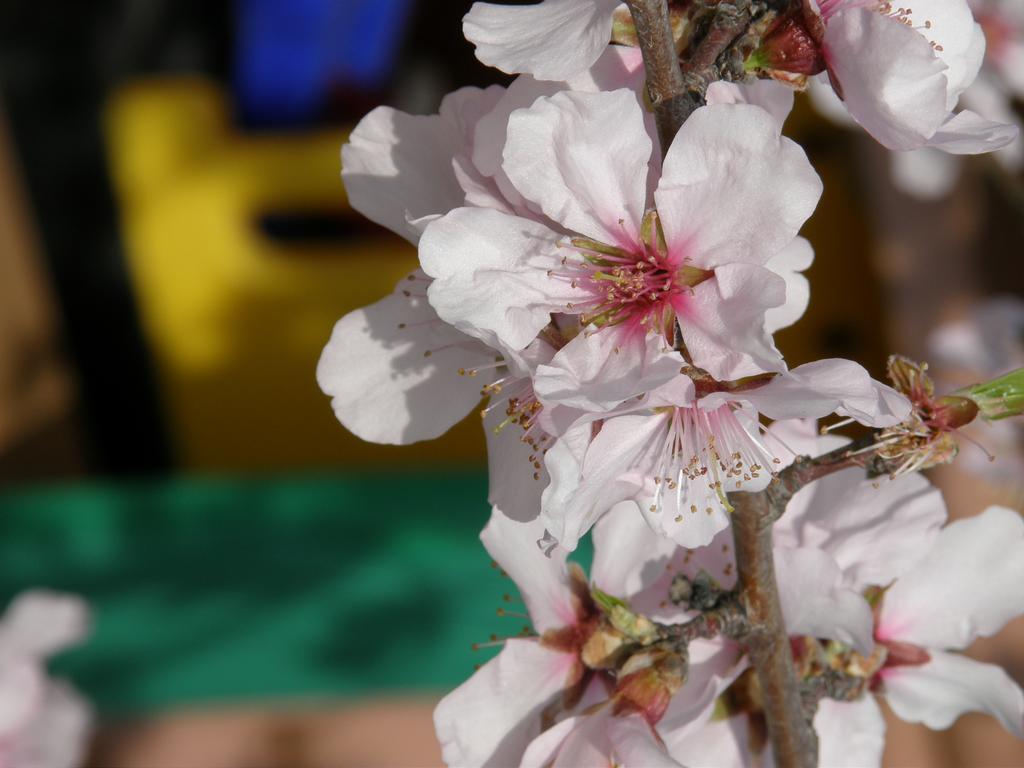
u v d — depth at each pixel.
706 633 0.22
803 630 0.22
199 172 0.51
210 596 0.43
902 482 0.23
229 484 0.48
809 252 0.21
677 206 0.20
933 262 0.50
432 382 0.22
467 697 0.22
